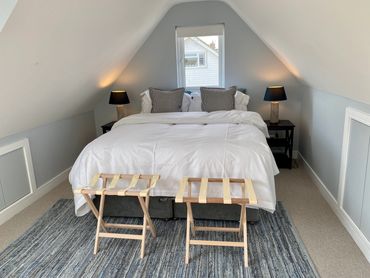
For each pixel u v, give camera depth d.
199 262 1.92
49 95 2.61
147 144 2.33
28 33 1.66
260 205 2.10
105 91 4.15
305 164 3.62
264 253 1.99
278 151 3.90
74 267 1.92
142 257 1.99
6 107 2.18
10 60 1.75
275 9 2.04
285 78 3.89
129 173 2.27
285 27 2.21
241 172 2.13
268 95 3.63
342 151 2.33
